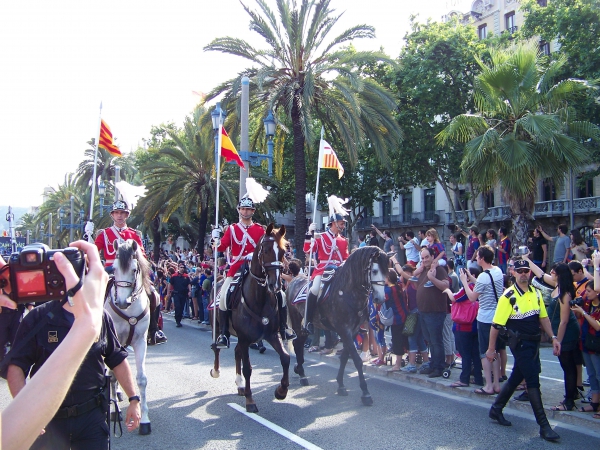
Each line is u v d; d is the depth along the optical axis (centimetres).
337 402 779
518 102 1550
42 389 173
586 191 3466
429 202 4412
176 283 1831
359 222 4869
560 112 1528
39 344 366
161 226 3612
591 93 2211
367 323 1090
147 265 716
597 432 639
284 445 598
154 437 631
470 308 827
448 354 959
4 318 573
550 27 2517
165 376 973
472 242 1544
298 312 928
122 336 678
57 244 4616
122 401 789
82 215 3925
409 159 2945
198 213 2697
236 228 836
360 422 679
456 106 2725
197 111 2444
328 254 931
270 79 1767
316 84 1753
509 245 1476
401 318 948
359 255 798
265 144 2164
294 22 1700
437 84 2631
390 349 1065
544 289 895
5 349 569
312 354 1220
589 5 2289
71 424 367
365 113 1739
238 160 1245
